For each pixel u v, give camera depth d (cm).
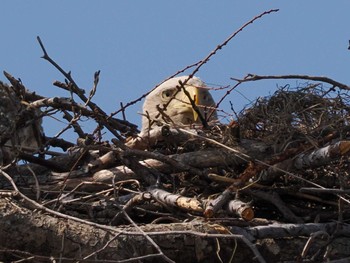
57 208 1728
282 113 1823
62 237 1623
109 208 1747
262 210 1811
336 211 1761
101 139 1902
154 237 1638
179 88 1888
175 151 1889
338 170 1736
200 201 1672
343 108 1836
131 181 1828
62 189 1770
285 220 1762
